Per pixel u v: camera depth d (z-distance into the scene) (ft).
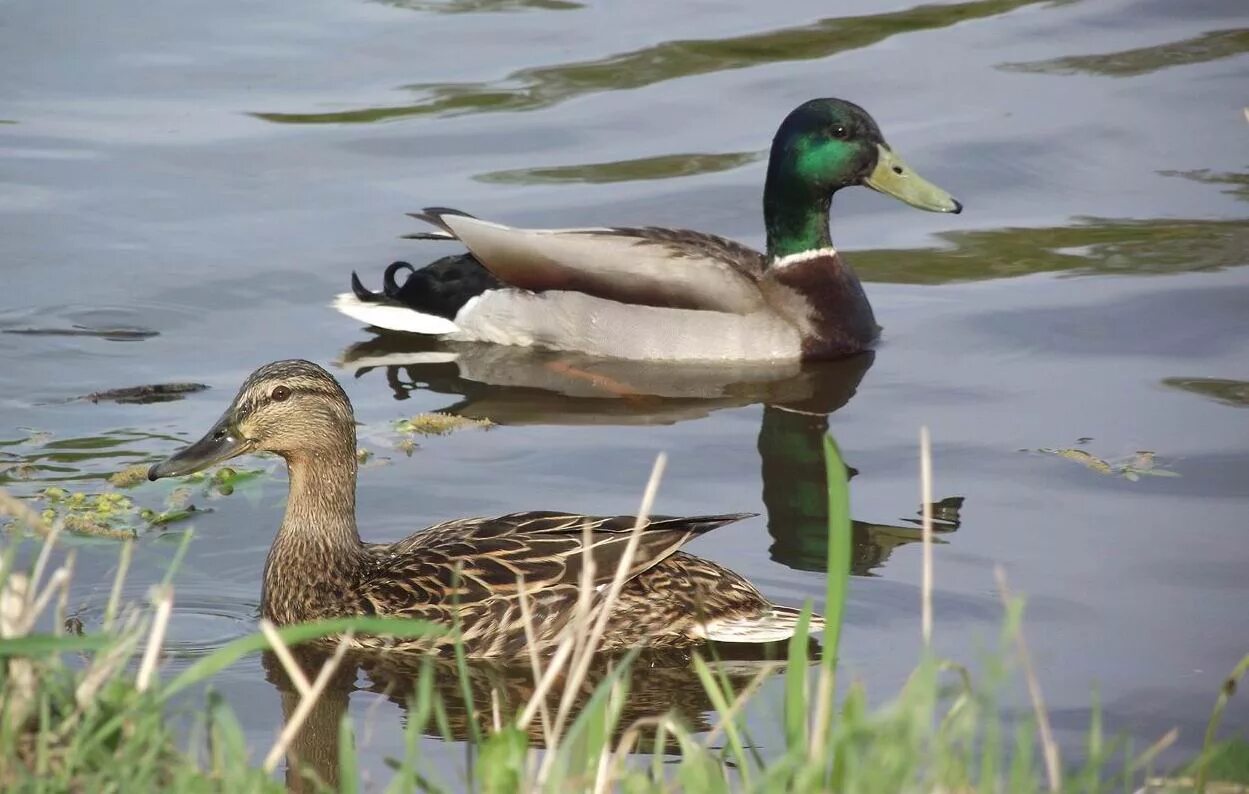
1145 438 44.45
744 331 53.57
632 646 35.17
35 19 76.07
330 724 31.71
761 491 42.55
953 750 25.53
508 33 76.13
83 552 38.32
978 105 68.95
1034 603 36.01
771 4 79.36
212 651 34.58
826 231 54.49
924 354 51.37
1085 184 62.49
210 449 37.55
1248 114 36.42
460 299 55.77
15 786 21.13
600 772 22.86
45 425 45.39
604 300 54.44
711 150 65.92
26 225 58.23
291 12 78.38
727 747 26.37
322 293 55.26
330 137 66.23
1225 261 56.03
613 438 46.19
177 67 72.02
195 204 60.59
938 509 40.88
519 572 35.58
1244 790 25.17
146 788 21.47
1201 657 33.71
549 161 65.05
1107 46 74.84
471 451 44.88
